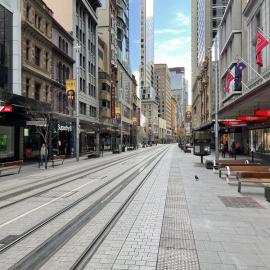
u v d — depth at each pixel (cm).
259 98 2322
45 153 2991
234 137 5291
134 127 12188
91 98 6619
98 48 7500
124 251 736
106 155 5506
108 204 1249
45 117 3247
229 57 5969
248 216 1055
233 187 1656
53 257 701
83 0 6028
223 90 6506
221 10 10375
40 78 4041
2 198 1415
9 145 3316
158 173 2369
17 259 693
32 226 950
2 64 3272
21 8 3581
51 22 4406
